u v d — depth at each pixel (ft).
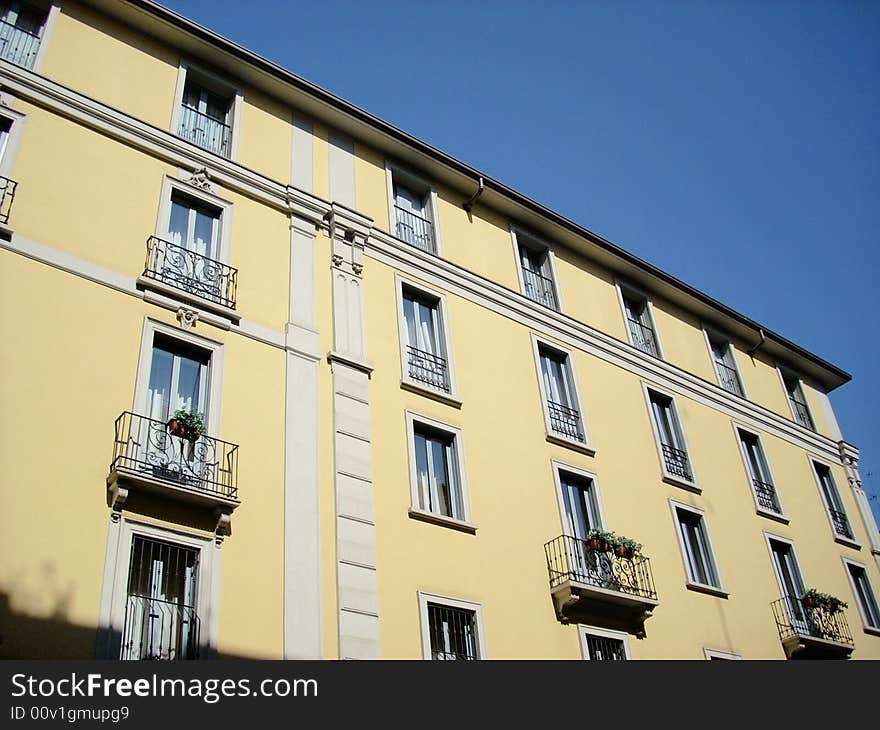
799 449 92.48
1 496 39.86
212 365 51.26
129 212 53.62
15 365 43.65
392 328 62.34
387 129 71.67
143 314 50.11
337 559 49.06
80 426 44.01
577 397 71.46
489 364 66.74
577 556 61.26
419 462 58.34
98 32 60.23
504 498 60.08
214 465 47.06
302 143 67.56
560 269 80.53
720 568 72.13
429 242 71.36
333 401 55.11
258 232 59.77
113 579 40.91
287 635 44.91
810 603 75.00
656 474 73.00
